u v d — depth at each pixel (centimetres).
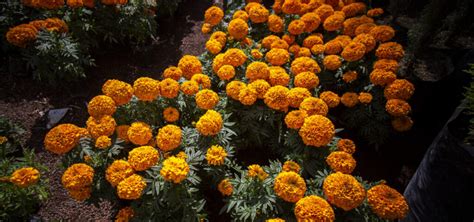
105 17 481
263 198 273
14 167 301
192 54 575
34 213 319
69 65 406
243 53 394
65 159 290
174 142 285
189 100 363
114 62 521
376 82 366
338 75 422
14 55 448
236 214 287
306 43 443
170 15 650
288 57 407
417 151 396
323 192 277
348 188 248
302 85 369
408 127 355
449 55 432
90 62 447
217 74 405
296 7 460
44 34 394
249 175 283
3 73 440
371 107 382
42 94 436
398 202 243
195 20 684
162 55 563
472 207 240
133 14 501
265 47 454
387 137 391
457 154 233
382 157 397
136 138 285
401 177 375
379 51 389
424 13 397
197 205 283
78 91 455
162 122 360
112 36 500
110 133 289
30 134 388
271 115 354
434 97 393
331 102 366
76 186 251
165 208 283
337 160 287
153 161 266
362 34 407
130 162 265
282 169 300
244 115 360
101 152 286
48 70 409
